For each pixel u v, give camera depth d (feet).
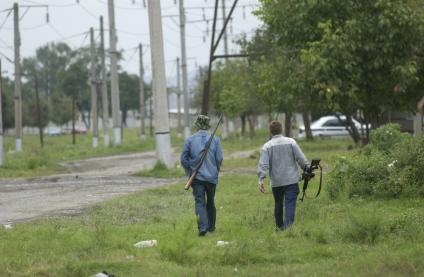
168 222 120.57
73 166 308.19
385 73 222.07
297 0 222.48
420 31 215.92
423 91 228.43
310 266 80.64
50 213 141.59
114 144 472.85
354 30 213.05
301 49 226.17
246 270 79.97
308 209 120.67
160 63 237.45
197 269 80.64
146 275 78.79
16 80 443.32
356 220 95.86
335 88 214.90
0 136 298.97
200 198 108.06
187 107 497.46
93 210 141.38
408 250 85.10
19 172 268.00
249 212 129.29
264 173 106.22
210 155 109.29
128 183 207.21
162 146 238.27
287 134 388.16
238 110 478.18
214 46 240.53
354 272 75.56
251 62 386.93
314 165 108.17
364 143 241.35
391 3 211.61
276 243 93.25
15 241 102.47
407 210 111.65
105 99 530.27
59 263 86.48
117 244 98.17
